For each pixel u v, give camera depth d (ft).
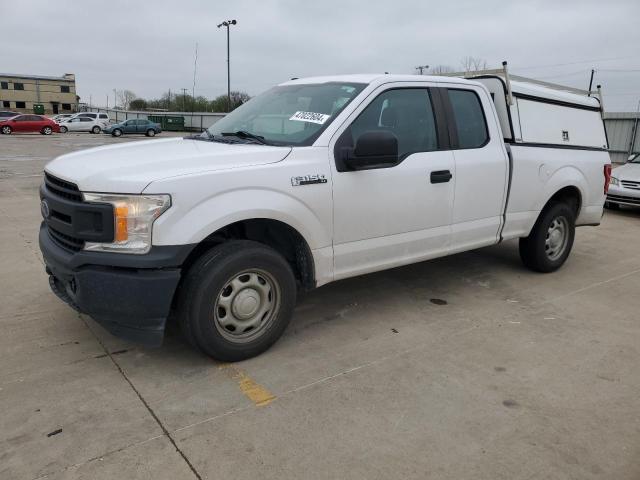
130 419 9.64
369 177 13.04
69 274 10.75
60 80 295.48
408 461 8.71
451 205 15.01
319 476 8.30
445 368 11.93
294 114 13.69
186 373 11.36
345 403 10.37
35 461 8.45
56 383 10.78
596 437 9.49
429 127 14.66
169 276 10.40
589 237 26.76
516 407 10.39
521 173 16.83
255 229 12.57
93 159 11.79
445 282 18.07
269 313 12.17
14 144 86.22
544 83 19.72
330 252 12.81
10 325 13.44
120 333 10.95
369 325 14.21
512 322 14.74
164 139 15.06
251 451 8.85
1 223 25.35
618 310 15.90
